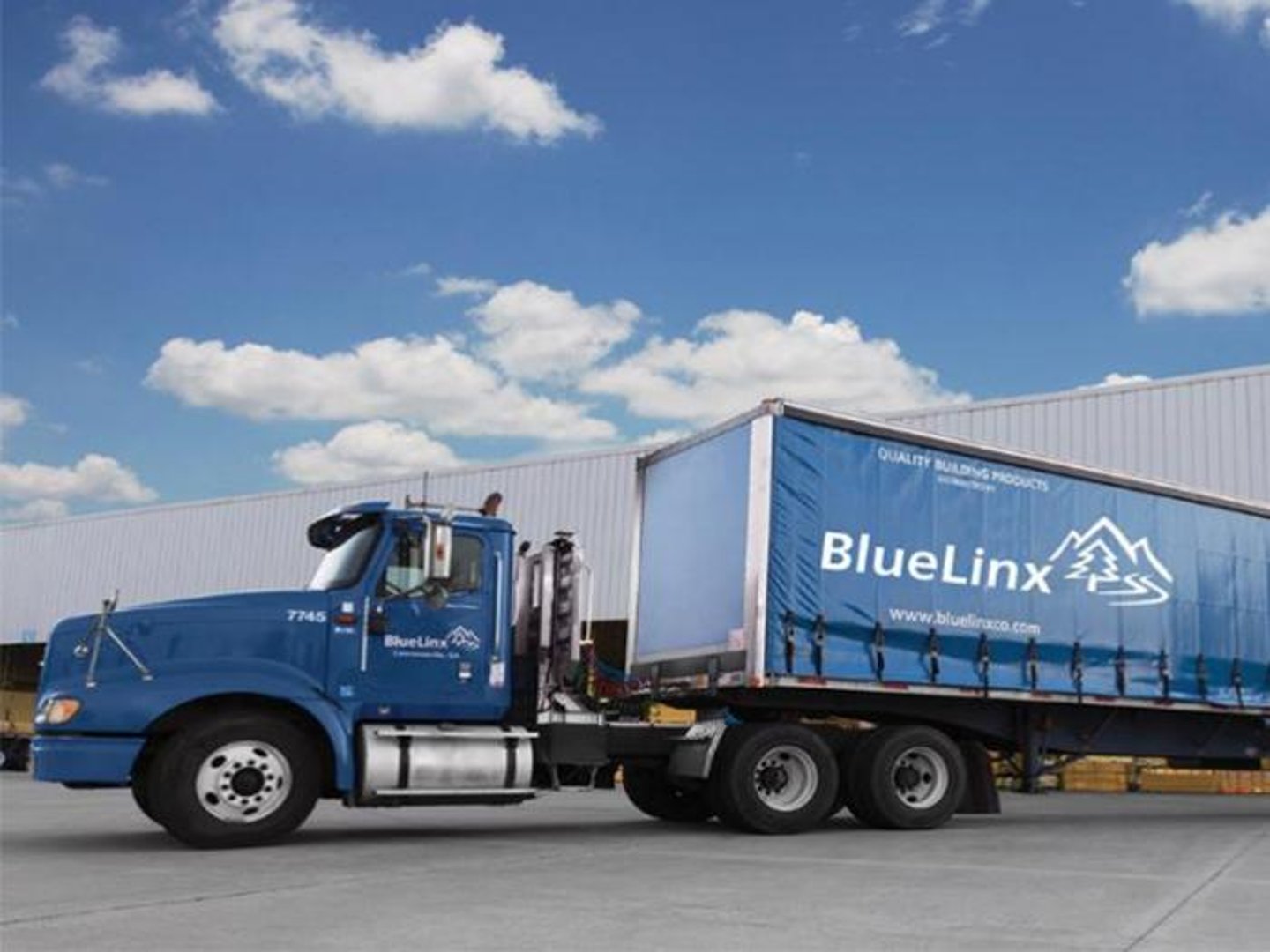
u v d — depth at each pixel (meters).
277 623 10.67
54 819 13.73
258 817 10.31
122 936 6.47
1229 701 14.82
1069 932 6.77
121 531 41.78
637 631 13.75
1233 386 23.61
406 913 7.18
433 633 11.15
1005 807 17.62
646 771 13.73
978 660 12.93
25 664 45.72
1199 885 8.70
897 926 6.91
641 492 14.12
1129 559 14.25
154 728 10.37
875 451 12.62
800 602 11.93
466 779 10.98
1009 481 13.48
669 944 6.32
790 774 12.27
